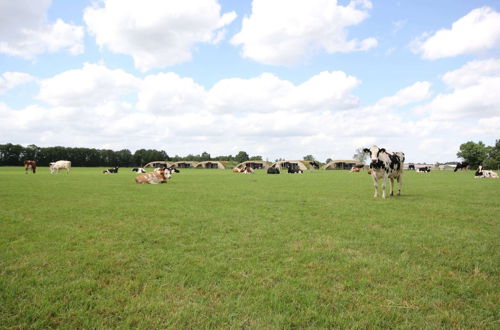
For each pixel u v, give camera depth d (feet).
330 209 38.55
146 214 34.50
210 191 62.54
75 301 13.46
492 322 11.99
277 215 34.19
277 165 357.20
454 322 12.02
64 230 26.48
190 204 42.63
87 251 20.45
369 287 15.15
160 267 17.67
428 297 14.08
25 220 30.73
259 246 21.98
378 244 22.59
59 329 11.42
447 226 28.71
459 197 52.42
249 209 38.29
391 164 51.98
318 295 14.23
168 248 21.47
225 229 27.14
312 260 18.98
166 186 75.92
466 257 19.65
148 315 12.37
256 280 15.79
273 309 12.93
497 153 350.84
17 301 13.43
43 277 15.96
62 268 17.33
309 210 37.76
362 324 11.80
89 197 50.19
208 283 15.44
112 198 49.08
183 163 435.53
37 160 415.64
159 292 14.37
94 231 26.22
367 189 69.05
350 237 24.68
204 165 425.28
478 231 26.73
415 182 98.48
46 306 12.95
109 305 13.12
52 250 20.66
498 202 45.44
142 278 15.96
